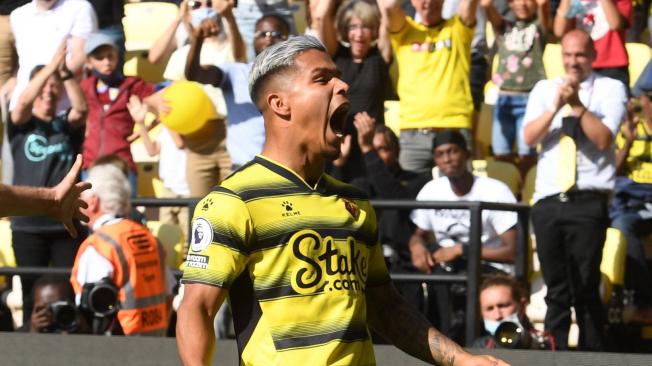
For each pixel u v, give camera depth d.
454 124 11.44
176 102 11.73
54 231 10.52
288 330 4.45
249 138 11.45
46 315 8.36
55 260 10.59
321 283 4.49
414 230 10.52
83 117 11.10
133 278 8.87
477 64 12.58
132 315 8.83
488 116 12.59
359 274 4.62
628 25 12.08
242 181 4.54
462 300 9.98
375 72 11.25
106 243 8.86
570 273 9.95
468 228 10.41
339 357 4.47
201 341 4.35
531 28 12.16
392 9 11.38
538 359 6.49
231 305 4.54
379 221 10.48
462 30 11.57
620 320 10.73
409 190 10.98
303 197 4.55
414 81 11.48
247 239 4.45
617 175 11.11
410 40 11.56
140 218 9.99
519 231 10.09
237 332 4.52
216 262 4.40
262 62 4.58
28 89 10.88
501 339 8.23
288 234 4.49
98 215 9.14
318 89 4.50
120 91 12.39
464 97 11.52
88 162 12.23
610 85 10.25
